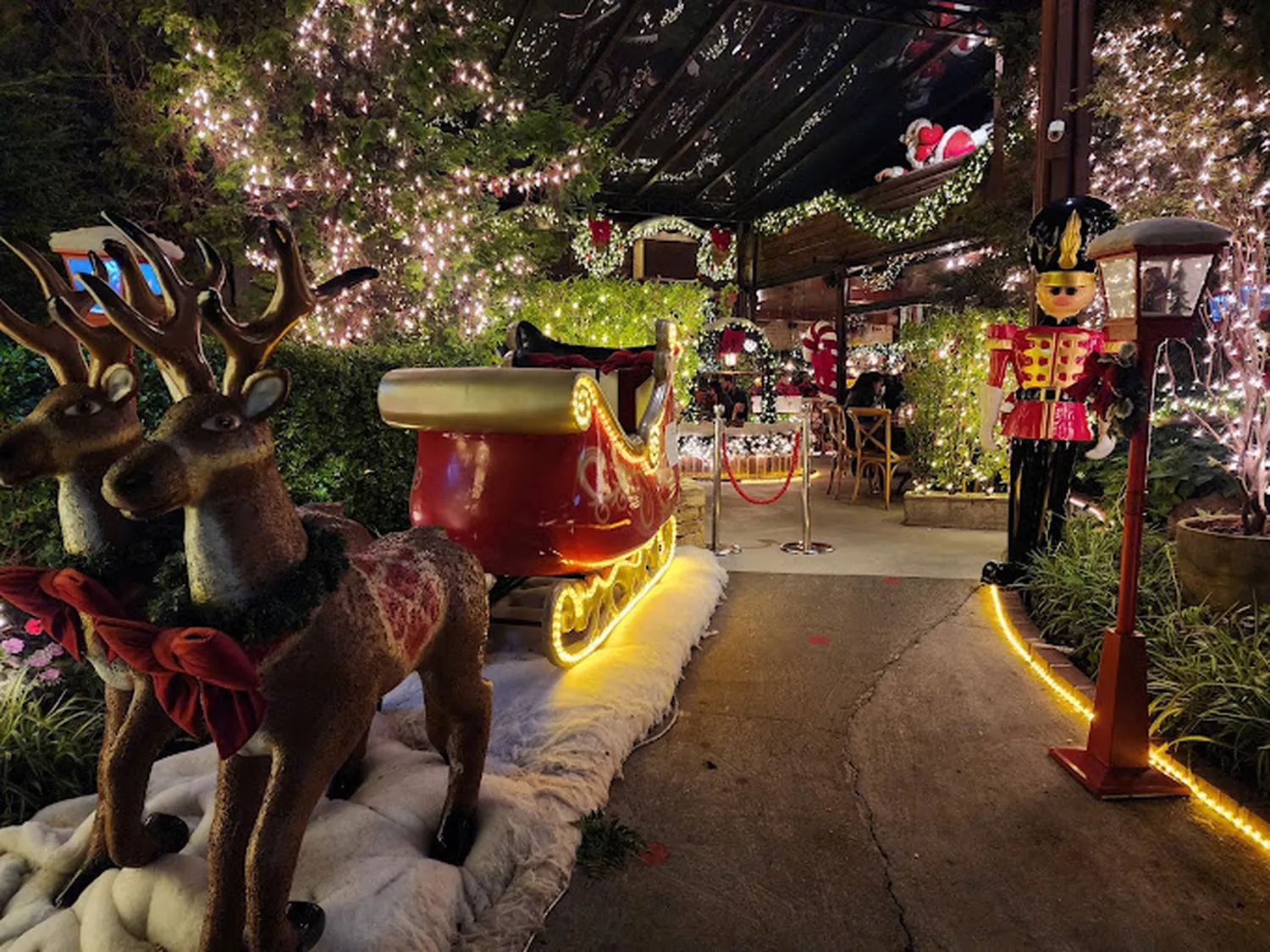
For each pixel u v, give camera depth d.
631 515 3.94
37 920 2.04
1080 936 2.13
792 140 12.95
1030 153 8.65
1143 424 2.81
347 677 1.74
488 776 2.60
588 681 3.40
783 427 7.59
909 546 6.86
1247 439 4.43
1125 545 2.89
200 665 1.50
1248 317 5.14
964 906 2.24
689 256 14.17
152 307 1.95
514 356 4.99
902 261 12.90
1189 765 2.94
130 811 1.92
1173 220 2.70
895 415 9.52
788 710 3.55
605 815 2.68
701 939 2.11
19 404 3.53
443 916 2.01
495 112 8.07
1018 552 5.41
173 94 6.43
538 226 9.21
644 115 11.88
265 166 6.50
